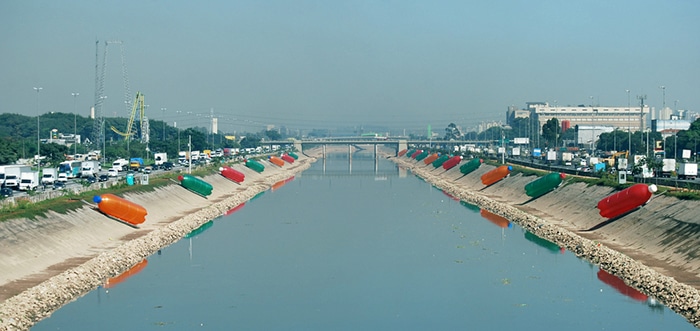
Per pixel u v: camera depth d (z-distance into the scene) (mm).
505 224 181875
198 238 161250
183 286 117062
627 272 115938
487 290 114875
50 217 133625
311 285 119312
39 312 95125
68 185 199625
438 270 129000
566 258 135500
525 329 96000
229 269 129625
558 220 175125
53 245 123812
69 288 105312
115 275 121812
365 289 116938
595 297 108250
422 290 115938
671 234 126750
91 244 135250
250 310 105125
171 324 97875
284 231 172000
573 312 101812
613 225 150125
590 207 170125
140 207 157000
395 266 132750
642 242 133125
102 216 151250
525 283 118062
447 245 152125
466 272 126938
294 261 136875
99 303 105500
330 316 102875
